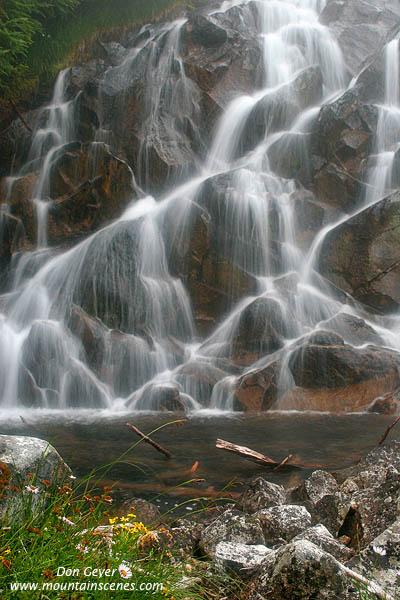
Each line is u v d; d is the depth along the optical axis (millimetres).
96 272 14148
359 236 13578
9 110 20047
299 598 3264
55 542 3264
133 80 17812
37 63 20625
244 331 12992
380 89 16344
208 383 12086
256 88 18109
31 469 3859
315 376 11734
